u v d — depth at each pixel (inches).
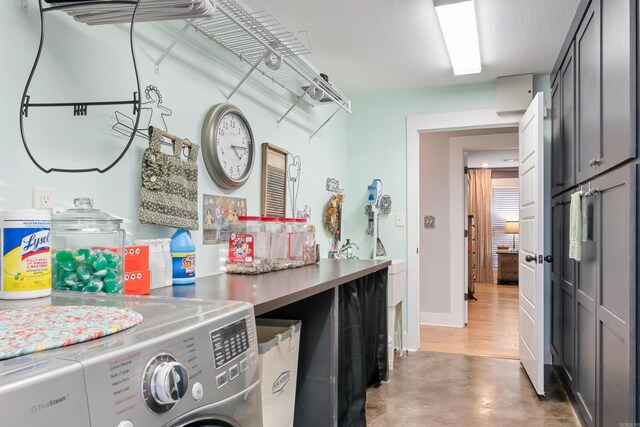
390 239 155.9
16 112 48.2
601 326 76.0
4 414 19.1
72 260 49.1
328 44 113.1
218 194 84.9
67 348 25.5
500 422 95.3
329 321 72.4
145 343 27.2
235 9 71.6
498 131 188.5
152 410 26.5
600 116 77.2
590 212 84.2
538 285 111.1
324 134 139.5
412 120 153.0
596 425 78.8
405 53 119.1
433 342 163.3
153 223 63.8
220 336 34.1
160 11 51.3
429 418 97.1
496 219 366.0
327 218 138.7
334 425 71.9
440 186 194.2
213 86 83.7
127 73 63.7
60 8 47.8
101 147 59.2
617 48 68.0
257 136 99.2
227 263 83.6
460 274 189.9
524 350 129.0
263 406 56.7
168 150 71.3
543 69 132.6
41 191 50.8
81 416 22.5
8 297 39.8
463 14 92.7
